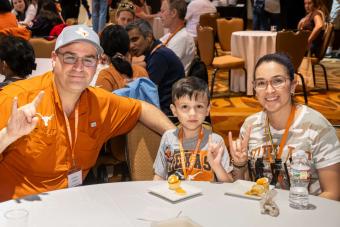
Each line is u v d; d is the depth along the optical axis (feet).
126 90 9.42
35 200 5.78
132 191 6.12
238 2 41.24
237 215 5.39
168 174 7.52
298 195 5.69
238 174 7.06
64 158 7.30
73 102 7.30
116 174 11.12
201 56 22.07
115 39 10.65
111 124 8.03
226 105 19.89
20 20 26.05
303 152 6.92
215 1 38.47
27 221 4.95
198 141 7.47
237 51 21.94
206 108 7.55
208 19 26.91
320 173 7.04
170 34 16.12
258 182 5.98
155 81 12.61
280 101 7.01
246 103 20.25
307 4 22.89
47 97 7.16
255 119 7.48
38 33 21.15
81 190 6.14
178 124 8.54
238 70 22.06
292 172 6.62
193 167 7.34
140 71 11.49
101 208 5.57
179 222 4.98
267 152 7.22
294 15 32.96
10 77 9.61
